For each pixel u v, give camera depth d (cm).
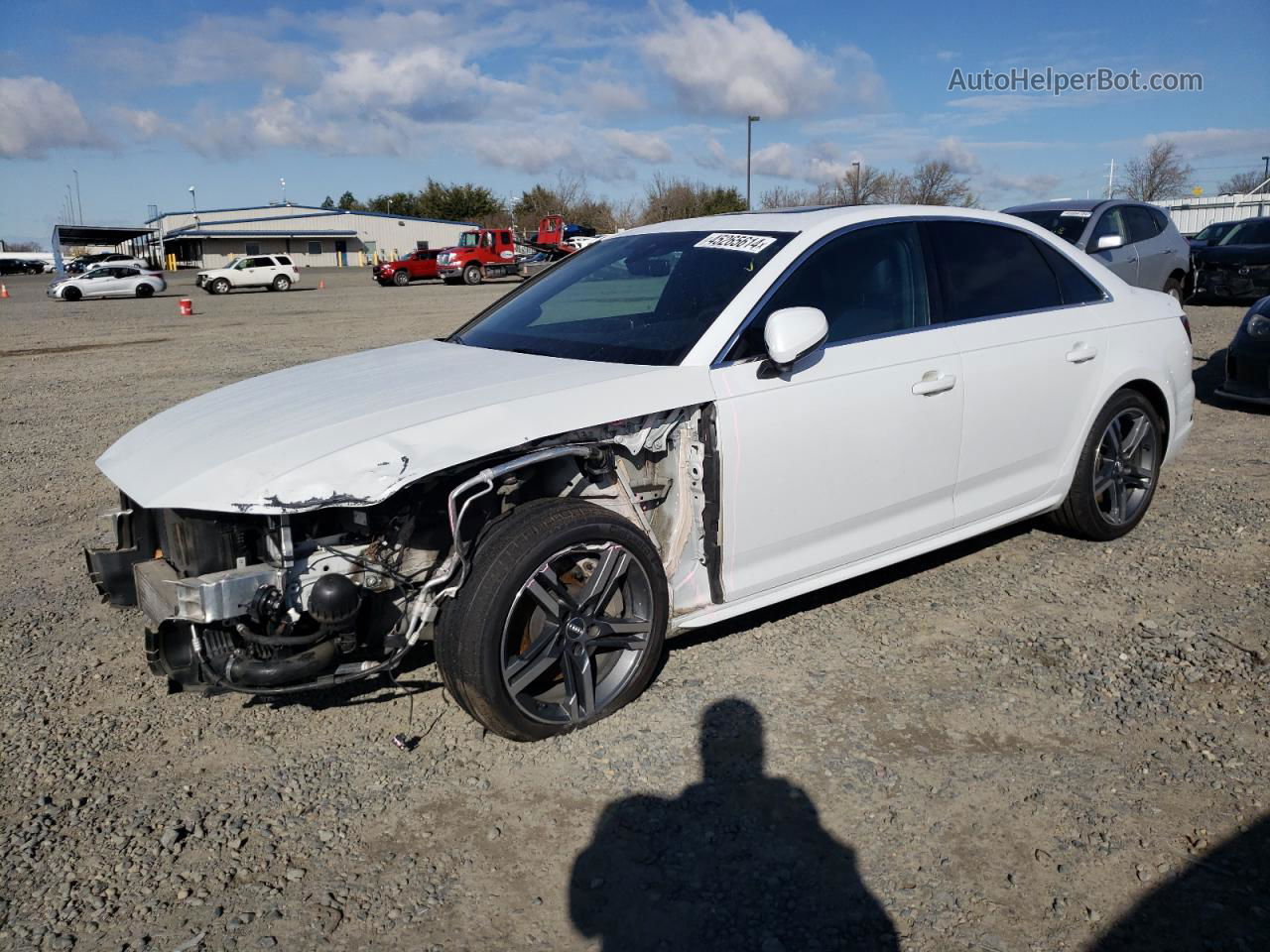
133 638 396
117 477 301
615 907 237
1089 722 312
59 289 3394
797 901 237
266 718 329
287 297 3322
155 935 230
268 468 272
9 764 304
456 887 245
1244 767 285
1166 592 410
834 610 402
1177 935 223
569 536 293
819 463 347
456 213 8419
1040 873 244
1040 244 440
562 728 307
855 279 371
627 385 311
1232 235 1585
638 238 429
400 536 291
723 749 302
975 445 396
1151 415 466
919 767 290
